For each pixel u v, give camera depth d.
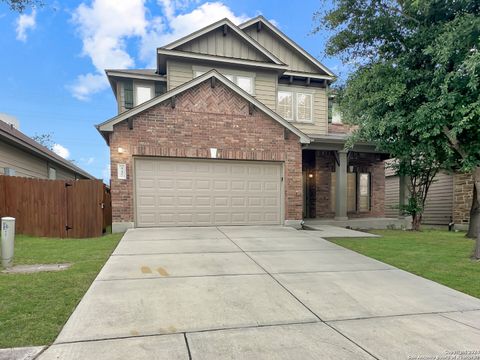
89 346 2.65
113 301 3.62
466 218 12.84
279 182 10.09
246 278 4.59
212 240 7.32
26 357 2.46
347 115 7.73
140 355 2.52
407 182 12.36
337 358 2.53
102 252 6.11
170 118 9.08
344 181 12.12
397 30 6.20
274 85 13.04
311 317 3.33
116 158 8.71
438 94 5.50
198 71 12.17
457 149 6.02
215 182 9.55
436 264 5.64
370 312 3.49
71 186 8.62
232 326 3.08
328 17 6.53
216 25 12.32
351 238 8.41
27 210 8.48
